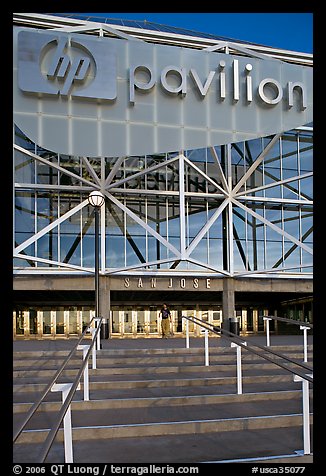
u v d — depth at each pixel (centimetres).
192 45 2152
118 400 774
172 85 1733
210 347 1338
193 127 1739
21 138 2238
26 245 2033
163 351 1297
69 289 2244
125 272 2284
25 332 2638
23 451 574
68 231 2280
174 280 2352
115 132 1658
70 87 1585
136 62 1686
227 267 2406
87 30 1780
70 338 2548
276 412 732
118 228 2336
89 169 2109
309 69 1888
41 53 1566
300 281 2511
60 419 406
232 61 1800
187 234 2397
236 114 1789
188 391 871
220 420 675
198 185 2433
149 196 2378
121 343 1611
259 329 3041
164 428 650
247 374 1038
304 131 2578
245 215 2480
